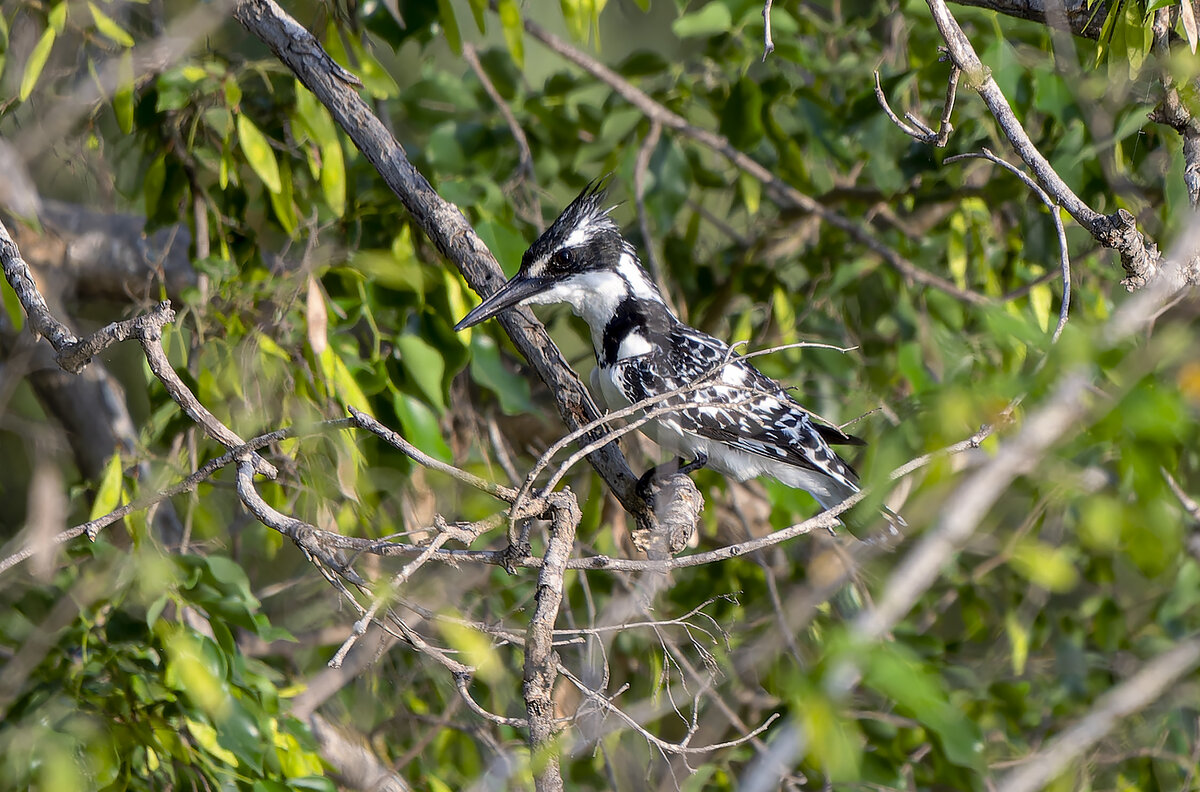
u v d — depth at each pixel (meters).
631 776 7.71
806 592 6.46
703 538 11.38
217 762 7.31
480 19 8.55
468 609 8.92
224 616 7.44
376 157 8.00
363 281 8.25
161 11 9.37
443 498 9.11
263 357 7.87
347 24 9.52
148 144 9.54
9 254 6.73
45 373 10.69
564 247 9.39
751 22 10.12
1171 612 10.17
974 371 9.45
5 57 8.31
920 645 9.28
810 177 11.88
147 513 7.40
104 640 7.43
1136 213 8.60
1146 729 9.16
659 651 8.65
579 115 11.66
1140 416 5.23
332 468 8.20
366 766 8.86
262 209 9.95
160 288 11.06
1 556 8.30
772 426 9.35
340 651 4.82
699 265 12.03
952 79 6.45
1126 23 6.81
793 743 4.41
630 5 11.88
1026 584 10.79
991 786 8.18
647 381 9.22
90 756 6.71
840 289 11.23
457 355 8.64
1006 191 10.48
